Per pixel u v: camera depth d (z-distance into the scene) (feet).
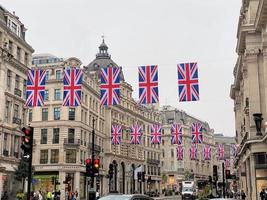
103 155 267.39
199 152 447.83
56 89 227.40
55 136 223.71
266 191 116.47
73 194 160.66
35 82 117.39
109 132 273.54
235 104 233.55
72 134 225.15
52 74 229.25
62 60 245.04
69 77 112.06
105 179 262.67
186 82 100.48
